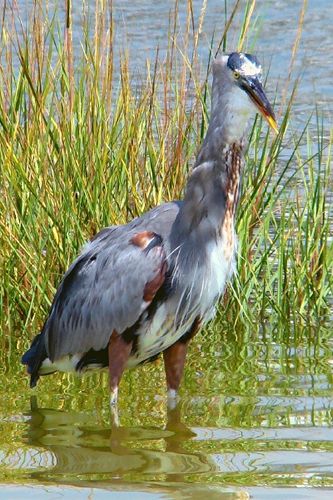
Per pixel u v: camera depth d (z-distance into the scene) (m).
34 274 12.98
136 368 12.21
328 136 19.00
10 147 12.90
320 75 22.91
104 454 9.72
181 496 8.64
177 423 10.45
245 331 13.22
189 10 13.80
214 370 11.95
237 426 10.31
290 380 11.59
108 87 13.41
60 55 13.59
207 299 10.76
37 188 13.08
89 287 11.00
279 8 27.77
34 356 11.54
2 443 10.04
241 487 8.80
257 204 13.84
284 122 13.55
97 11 13.43
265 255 13.52
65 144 13.03
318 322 13.36
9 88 14.23
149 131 13.36
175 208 10.91
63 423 10.56
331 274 13.78
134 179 13.22
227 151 10.61
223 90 10.53
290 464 9.29
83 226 13.11
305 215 14.90
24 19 22.75
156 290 10.56
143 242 10.65
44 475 9.21
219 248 10.70
